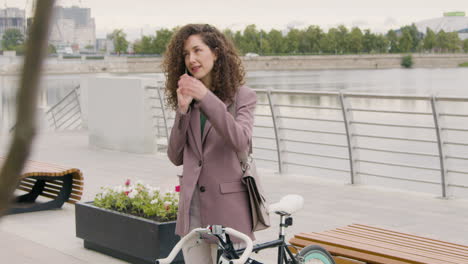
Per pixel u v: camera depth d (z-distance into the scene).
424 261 3.68
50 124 19.08
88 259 5.65
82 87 17.86
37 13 0.54
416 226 6.81
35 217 7.52
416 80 112.31
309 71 162.25
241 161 3.08
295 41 188.00
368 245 4.07
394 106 39.38
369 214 7.44
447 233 6.48
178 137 3.08
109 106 13.77
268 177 10.18
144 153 13.13
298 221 7.12
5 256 5.79
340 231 4.55
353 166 9.42
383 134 22.48
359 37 193.50
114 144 13.72
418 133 22.66
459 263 3.64
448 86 92.62
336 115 30.38
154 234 5.04
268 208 3.09
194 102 3.02
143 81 13.00
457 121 25.72
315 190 9.05
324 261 3.52
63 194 7.92
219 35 3.03
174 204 5.36
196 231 2.64
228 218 3.05
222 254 2.74
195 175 3.08
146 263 5.25
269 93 10.34
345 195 8.64
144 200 5.48
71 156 12.84
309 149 19.06
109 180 10.09
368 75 136.12
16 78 0.55
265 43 182.50
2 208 0.56
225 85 3.01
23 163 0.56
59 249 6.02
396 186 14.30
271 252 5.72
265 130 21.58
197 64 2.96
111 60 115.00
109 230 5.57
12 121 0.56
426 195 8.53
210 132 3.06
